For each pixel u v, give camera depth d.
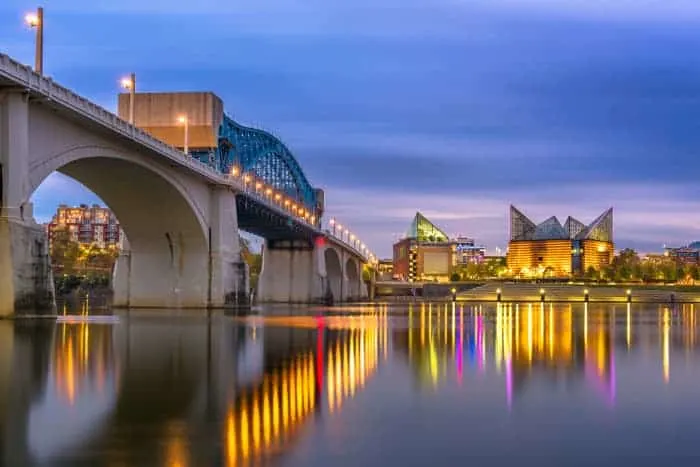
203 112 93.38
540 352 34.06
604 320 69.19
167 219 83.75
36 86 48.97
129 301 87.56
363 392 21.66
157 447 14.80
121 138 62.44
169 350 33.28
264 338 41.75
